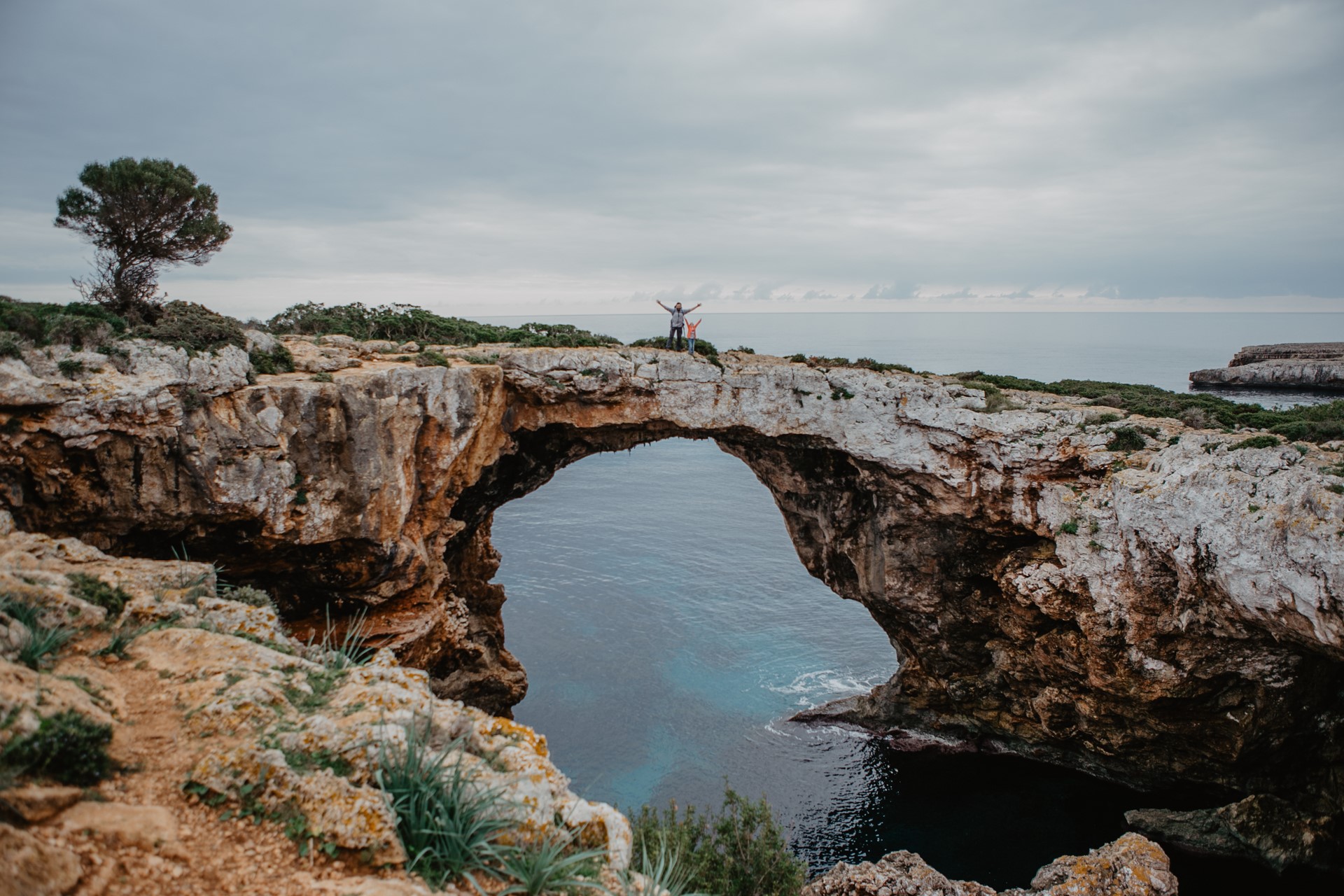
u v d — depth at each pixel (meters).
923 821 30.81
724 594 54.12
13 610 9.59
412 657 26.89
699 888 14.23
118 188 26.44
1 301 19.17
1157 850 21.05
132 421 18.66
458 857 7.76
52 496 17.89
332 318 32.12
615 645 45.56
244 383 21.70
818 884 20.14
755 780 33.28
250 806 7.64
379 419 23.70
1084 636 27.72
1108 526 26.22
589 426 31.05
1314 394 80.81
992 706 35.09
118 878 6.27
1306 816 26.30
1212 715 26.28
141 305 25.94
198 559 21.66
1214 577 22.97
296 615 25.03
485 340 34.03
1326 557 19.67
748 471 97.69
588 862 8.64
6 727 7.00
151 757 8.04
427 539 27.14
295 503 22.19
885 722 37.72
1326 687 25.05
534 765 9.80
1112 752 30.98
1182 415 29.47
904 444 30.97
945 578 32.56
